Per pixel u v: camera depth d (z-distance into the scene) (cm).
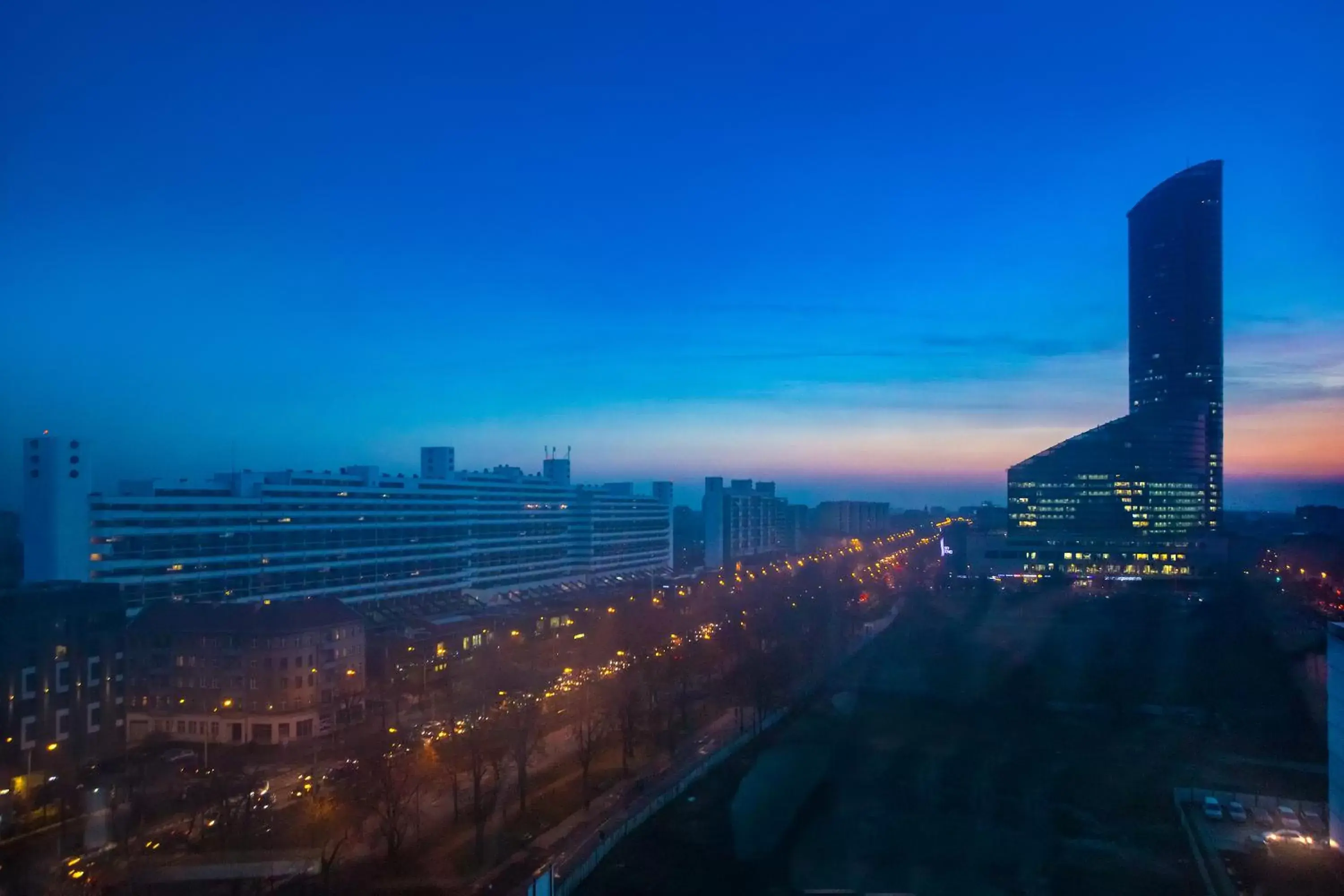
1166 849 10931
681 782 12788
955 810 12175
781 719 16662
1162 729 16062
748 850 10675
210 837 10256
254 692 15175
